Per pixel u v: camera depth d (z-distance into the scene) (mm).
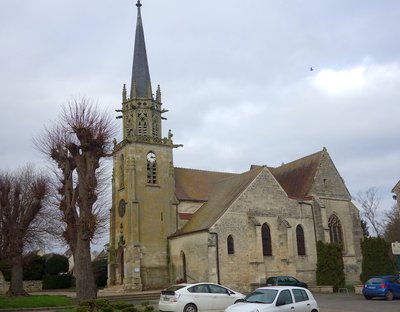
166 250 49094
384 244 40562
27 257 53969
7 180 44594
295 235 46938
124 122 54031
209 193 53938
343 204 52969
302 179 53188
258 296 18906
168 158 52594
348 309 26172
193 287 24031
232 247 42625
